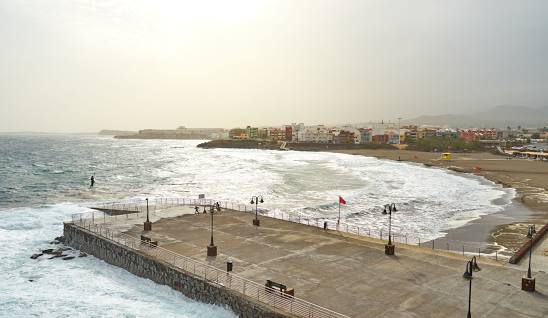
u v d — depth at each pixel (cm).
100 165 12650
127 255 2858
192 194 6750
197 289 2323
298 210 5272
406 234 4097
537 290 2158
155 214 4019
